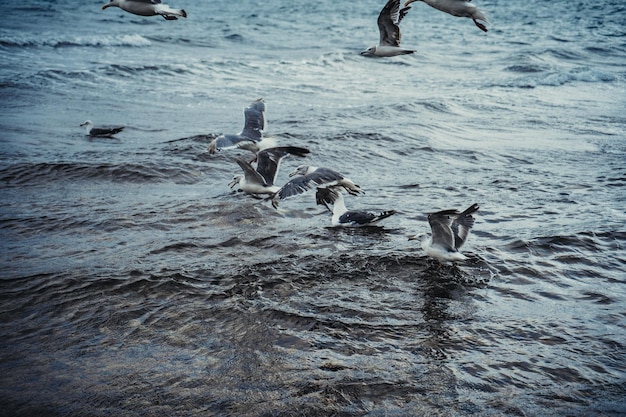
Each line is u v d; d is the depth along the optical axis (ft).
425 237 37.65
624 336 29.30
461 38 142.41
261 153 39.96
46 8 159.63
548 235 39.34
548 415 23.91
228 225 41.50
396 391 25.22
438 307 31.76
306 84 91.71
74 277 33.27
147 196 46.57
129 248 37.50
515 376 26.32
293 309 31.22
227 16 175.63
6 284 32.40
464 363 27.12
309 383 25.63
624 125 72.64
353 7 209.87
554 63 110.83
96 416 23.65
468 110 78.18
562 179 52.13
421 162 57.21
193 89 85.05
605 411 24.18
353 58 110.52
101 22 144.97
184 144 58.54
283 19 173.88
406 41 135.85
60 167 50.42
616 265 36.22
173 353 27.66
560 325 30.14
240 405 24.31
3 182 47.62
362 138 62.28
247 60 105.70
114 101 76.43
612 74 100.17
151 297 32.01
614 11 187.42
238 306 31.30
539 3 212.43
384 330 29.55
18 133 60.85
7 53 99.25
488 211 43.98
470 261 36.17
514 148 62.28
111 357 27.27
